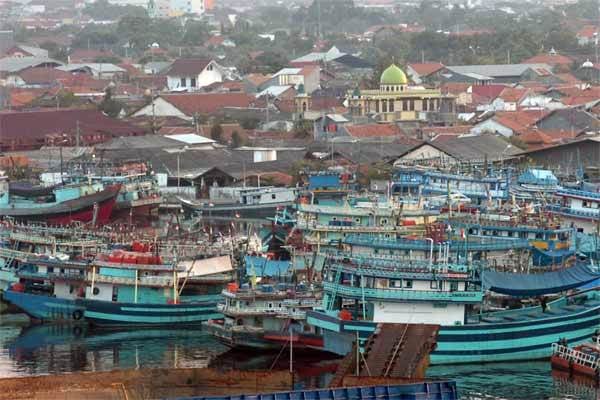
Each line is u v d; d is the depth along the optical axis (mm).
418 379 196250
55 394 198625
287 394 188500
